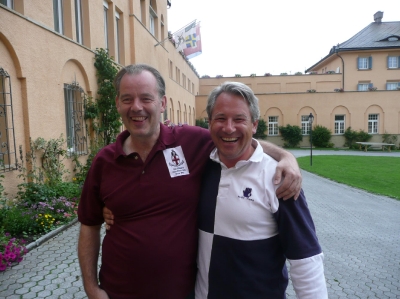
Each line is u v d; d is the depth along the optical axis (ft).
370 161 65.51
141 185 5.85
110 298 6.09
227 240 5.49
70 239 16.46
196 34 67.15
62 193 21.79
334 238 19.31
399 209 27.45
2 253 13.29
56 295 11.15
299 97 111.04
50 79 23.63
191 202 5.98
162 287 5.77
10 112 19.67
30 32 21.16
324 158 71.61
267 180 5.44
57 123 24.62
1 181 17.71
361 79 127.75
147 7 53.52
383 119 107.65
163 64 66.54
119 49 41.11
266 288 5.43
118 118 33.30
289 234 5.26
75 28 28.50
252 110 5.46
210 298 5.66
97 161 6.29
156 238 5.73
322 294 5.17
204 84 139.95
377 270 14.65
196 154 6.29
